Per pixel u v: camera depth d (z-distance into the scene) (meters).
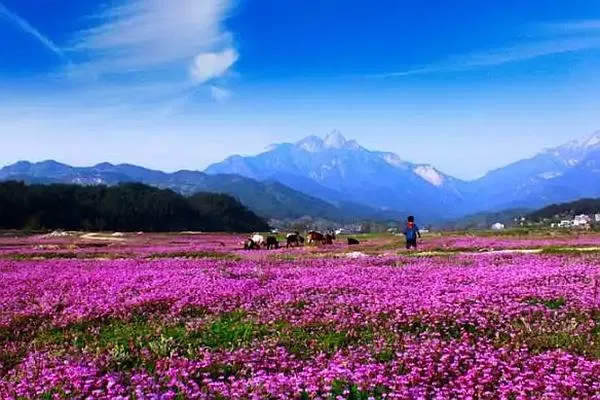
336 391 9.95
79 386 10.14
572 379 9.88
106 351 13.06
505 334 13.88
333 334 14.27
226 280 23.44
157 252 51.72
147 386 10.08
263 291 20.36
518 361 11.39
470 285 20.64
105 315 17.14
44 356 12.67
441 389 9.95
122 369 11.76
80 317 16.64
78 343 14.25
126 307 17.86
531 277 22.08
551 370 10.88
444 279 22.69
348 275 24.83
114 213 197.88
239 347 13.23
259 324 15.52
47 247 63.19
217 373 11.24
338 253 45.97
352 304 17.39
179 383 10.14
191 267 31.11
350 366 11.15
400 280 22.66
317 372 10.70
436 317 15.15
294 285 21.70
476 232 95.88
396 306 16.48
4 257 48.16
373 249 51.44
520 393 9.43
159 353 12.71
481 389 9.77
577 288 19.19
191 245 68.06
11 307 18.97
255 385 10.06
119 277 25.81
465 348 12.17
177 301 18.58
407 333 14.12
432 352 11.84
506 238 67.81
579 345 12.71
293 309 17.20
